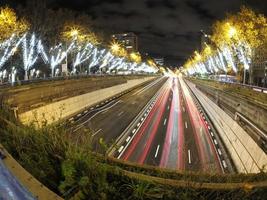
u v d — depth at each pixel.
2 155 4.46
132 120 46.75
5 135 6.80
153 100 75.44
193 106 68.94
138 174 5.67
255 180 6.40
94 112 47.53
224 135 36.88
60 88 41.94
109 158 7.04
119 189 5.10
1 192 3.10
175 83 160.12
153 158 29.86
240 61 55.94
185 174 6.46
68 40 65.88
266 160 20.31
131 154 30.67
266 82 57.53
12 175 3.65
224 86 53.66
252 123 26.78
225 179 6.46
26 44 51.38
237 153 28.34
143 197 4.95
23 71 59.88
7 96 26.48
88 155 5.62
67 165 4.79
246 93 38.78
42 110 30.86
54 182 4.86
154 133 39.97
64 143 6.21
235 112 34.19
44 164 5.27
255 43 45.34
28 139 6.41
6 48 46.88
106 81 71.06
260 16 44.19
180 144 34.84
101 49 97.56
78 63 75.00
